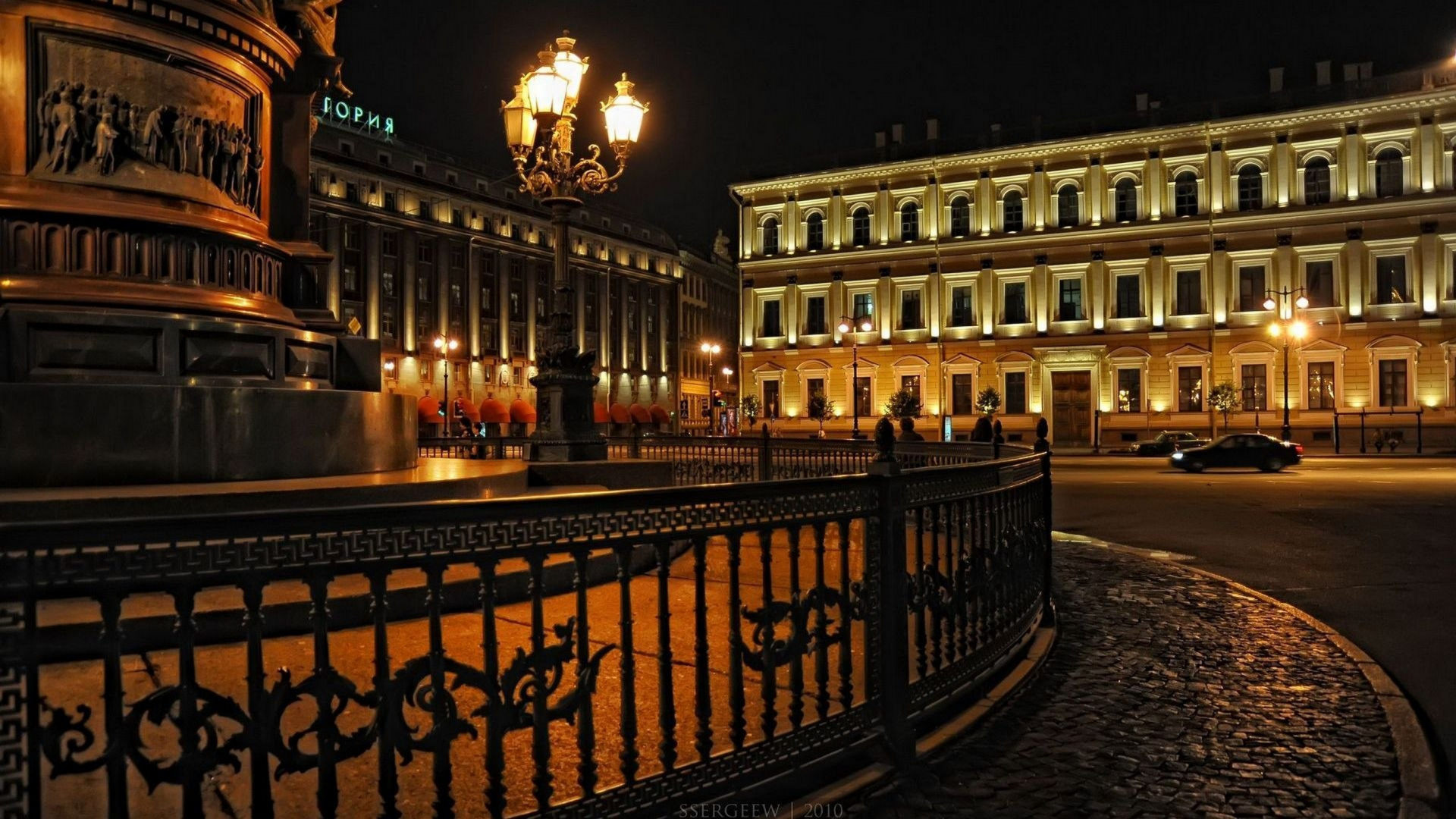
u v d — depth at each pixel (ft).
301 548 8.14
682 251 306.55
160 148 27.04
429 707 8.65
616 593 23.38
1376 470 90.89
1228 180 150.51
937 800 12.38
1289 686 17.78
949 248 167.32
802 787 12.35
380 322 200.54
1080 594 27.53
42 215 24.98
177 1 26.61
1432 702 17.75
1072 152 159.94
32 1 24.89
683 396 302.86
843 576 12.84
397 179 206.39
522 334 237.45
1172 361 153.07
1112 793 12.64
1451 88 135.03
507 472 28.86
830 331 176.96
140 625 16.43
